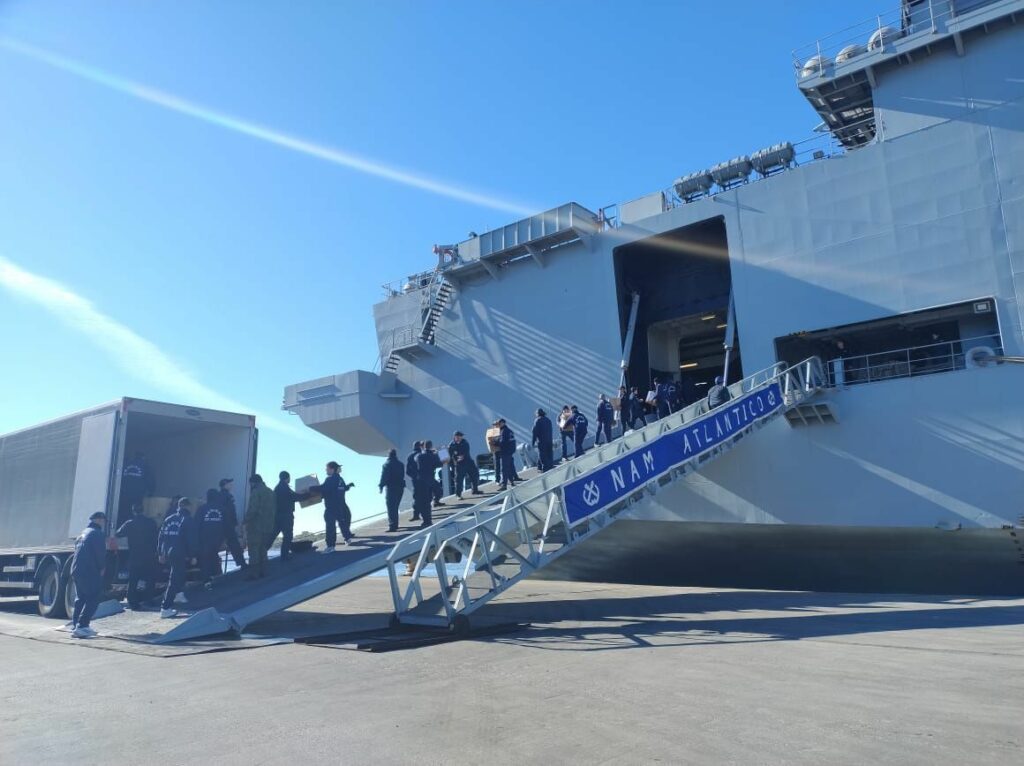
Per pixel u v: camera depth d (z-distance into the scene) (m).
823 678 5.23
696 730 3.88
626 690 4.95
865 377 16.22
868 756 3.34
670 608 10.47
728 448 12.78
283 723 4.25
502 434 14.39
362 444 22.98
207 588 10.75
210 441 12.81
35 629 9.88
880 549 13.98
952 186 13.55
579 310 18.52
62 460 11.60
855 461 13.63
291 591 8.84
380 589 15.70
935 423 12.94
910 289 13.78
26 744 3.95
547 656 6.49
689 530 15.29
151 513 11.76
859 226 14.53
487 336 20.25
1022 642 6.77
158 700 5.02
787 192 15.52
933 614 9.13
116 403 10.76
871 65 15.06
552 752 3.54
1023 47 13.75
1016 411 12.18
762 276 15.61
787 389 13.91
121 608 10.32
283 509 11.78
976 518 12.32
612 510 10.41
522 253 19.77
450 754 3.54
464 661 6.29
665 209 17.97
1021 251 12.71
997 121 13.26
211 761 3.54
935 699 4.50
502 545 8.84
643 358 19.88
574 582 18.88
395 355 22.11
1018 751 3.37
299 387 22.73
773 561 15.70
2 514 13.05
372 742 3.79
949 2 14.19
